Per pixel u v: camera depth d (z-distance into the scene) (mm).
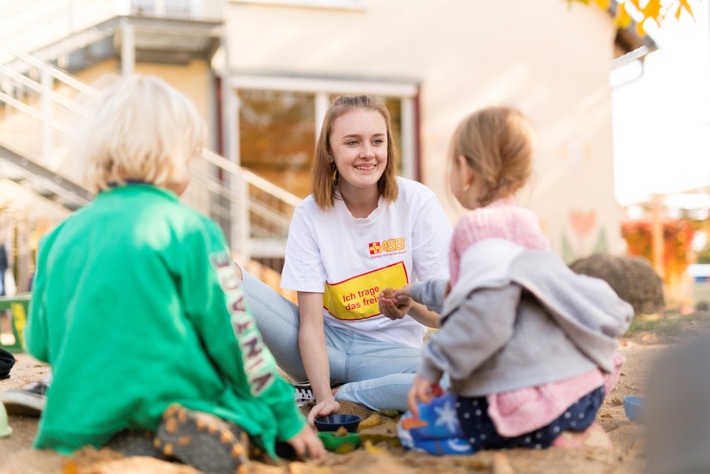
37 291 1948
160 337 1747
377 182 2748
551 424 1835
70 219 1933
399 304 2455
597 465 1766
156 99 1862
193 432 1719
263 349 1839
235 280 1826
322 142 2707
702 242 12297
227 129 9055
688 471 1418
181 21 8727
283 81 9867
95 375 1752
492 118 1953
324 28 10062
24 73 8844
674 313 4238
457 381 1882
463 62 10570
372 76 10211
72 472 1670
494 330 1730
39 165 7352
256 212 9883
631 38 11391
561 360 1827
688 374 1443
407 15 10375
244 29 9766
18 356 4617
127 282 1752
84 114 1938
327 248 2742
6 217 7738
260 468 1770
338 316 2816
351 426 2232
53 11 9062
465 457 1831
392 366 2730
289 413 1894
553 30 10953
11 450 2010
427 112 10398
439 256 2805
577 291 1872
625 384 3006
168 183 1895
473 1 10633
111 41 9211
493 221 1869
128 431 1826
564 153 10938
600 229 10984
